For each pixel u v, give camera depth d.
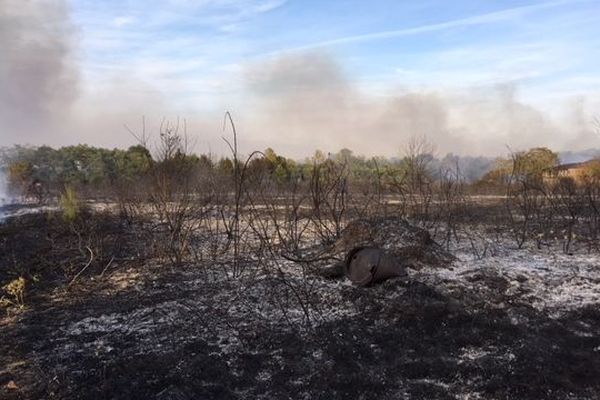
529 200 11.52
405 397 3.91
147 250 8.99
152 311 5.77
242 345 4.82
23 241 10.47
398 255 7.10
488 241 9.45
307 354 4.61
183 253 8.48
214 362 4.39
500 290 6.16
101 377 4.21
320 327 5.14
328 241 8.41
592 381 4.08
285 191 11.93
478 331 5.00
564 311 5.58
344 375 4.21
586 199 11.84
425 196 11.07
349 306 5.74
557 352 4.56
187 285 6.79
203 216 9.92
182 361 4.46
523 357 4.45
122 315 5.74
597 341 4.77
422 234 7.41
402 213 11.02
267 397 3.92
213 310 5.72
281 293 6.18
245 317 5.50
